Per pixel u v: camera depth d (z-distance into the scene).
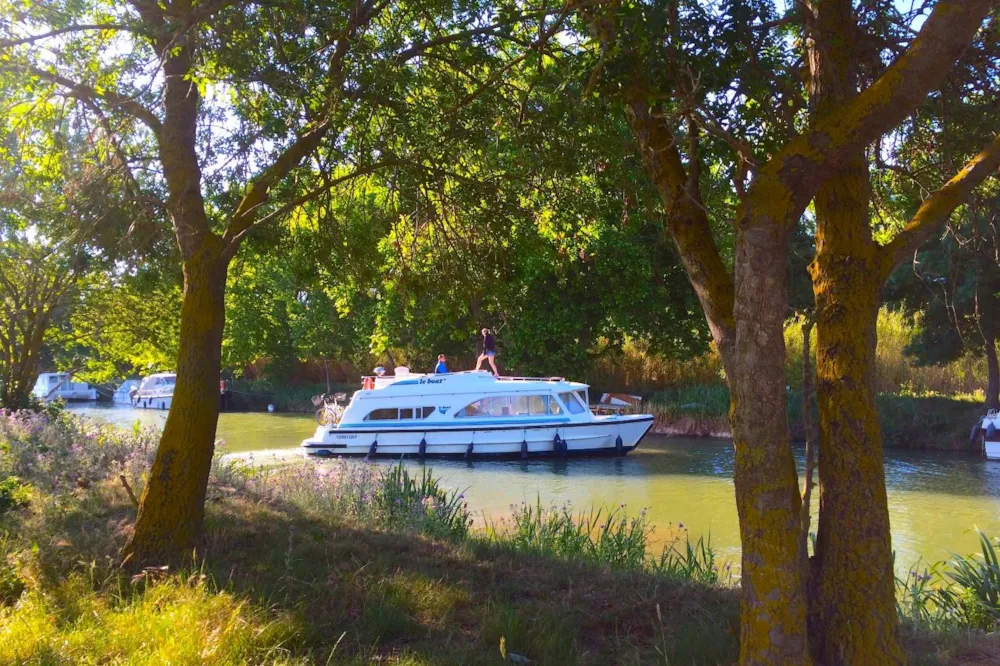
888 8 5.71
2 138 8.83
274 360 48.00
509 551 8.01
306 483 11.57
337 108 7.65
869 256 4.29
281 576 6.27
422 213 9.60
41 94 8.20
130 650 4.69
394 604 5.71
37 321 18.67
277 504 10.03
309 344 43.25
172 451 6.89
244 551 7.14
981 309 22.83
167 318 19.53
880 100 3.79
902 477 19.80
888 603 4.12
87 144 9.17
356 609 5.72
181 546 6.77
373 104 7.96
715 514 15.32
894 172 6.94
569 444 24.25
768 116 5.81
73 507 8.70
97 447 13.11
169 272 10.25
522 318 31.12
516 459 24.12
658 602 6.17
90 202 8.93
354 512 10.24
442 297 9.73
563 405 24.75
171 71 7.48
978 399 29.52
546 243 9.48
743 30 5.35
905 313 26.33
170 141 7.49
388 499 10.68
